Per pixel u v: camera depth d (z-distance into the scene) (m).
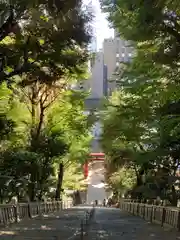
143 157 24.44
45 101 29.58
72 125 32.91
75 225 19.02
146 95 20.20
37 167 24.55
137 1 13.44
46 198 39.28
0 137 19.38
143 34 15.05
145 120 21.69
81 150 41.31
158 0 12.56
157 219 22.88
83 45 15.19
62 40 14.36
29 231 16.08
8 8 12.58
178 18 14.19
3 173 21.80
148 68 18.73
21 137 26.69
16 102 26.59
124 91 20.59
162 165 25.91
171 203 25.36
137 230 17.64
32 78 15.66
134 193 39.72
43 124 31.61
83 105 31.72
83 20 14.32
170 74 16.70
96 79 68.12
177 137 20.64
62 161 40.59
